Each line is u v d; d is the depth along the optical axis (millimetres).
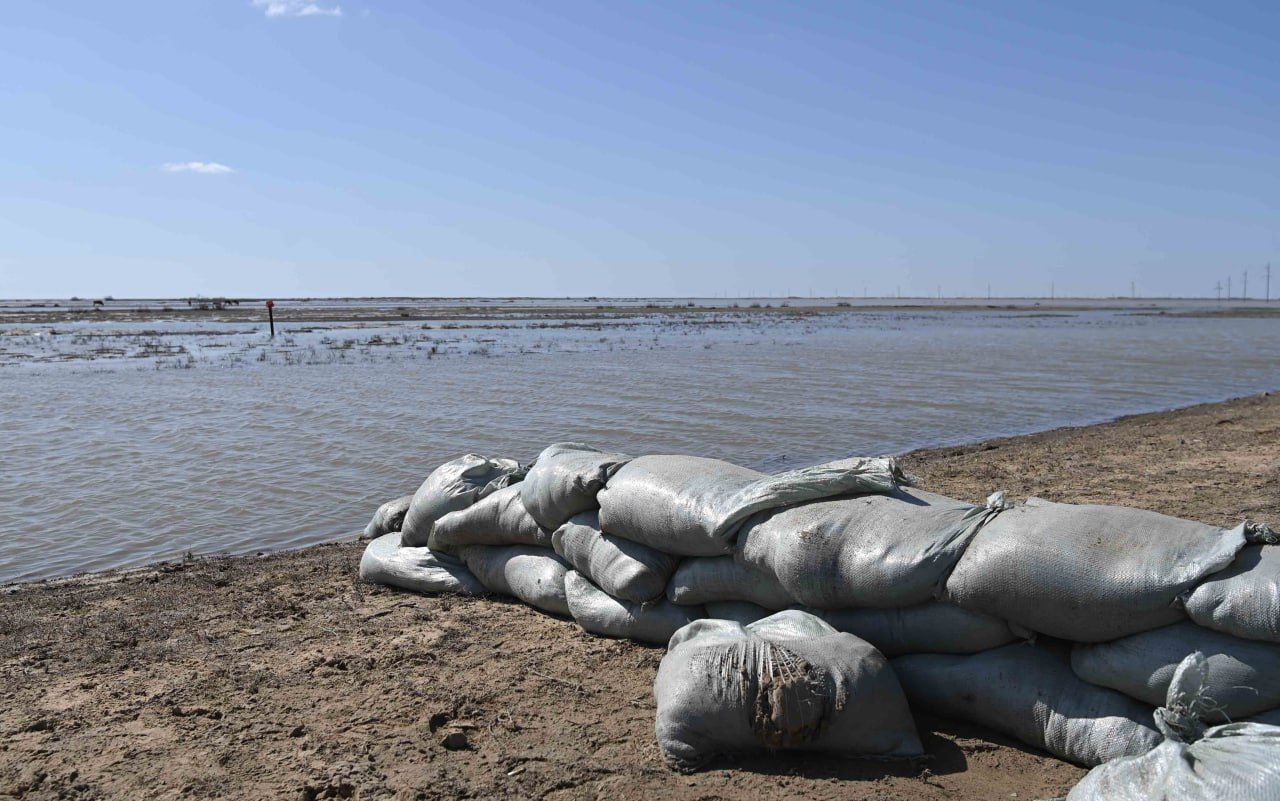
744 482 5465
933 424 16672
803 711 4203
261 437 14820
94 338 44281
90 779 4203
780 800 3979
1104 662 4094
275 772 4266
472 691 5180
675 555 5660
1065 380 24906
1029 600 4223
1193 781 3273
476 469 7250
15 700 5094
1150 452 13109
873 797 3982
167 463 12797
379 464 12750
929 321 74562
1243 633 3717
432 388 21703
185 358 30938
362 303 189125
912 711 4805
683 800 3990
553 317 78625
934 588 4527
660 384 22719
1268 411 18031
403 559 7297
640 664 5527
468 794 4059
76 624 6398
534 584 6484
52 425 16016
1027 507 4645
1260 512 8797
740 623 5059
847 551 4738
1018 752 4367
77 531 9516
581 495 6102
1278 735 3379
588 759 4367
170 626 6336
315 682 5344
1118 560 4086
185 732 4688
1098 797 3516
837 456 13406
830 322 70062
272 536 9367
